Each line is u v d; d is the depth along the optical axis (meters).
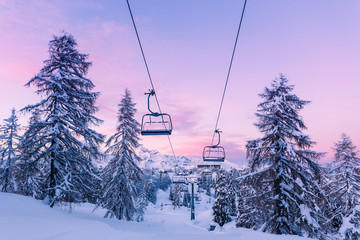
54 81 15.07
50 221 8.31
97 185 18.88
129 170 22.81
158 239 9.23
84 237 6.91
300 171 15.33
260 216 17.58
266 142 16.28
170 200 124.50
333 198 21.55
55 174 15.16
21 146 14.62
